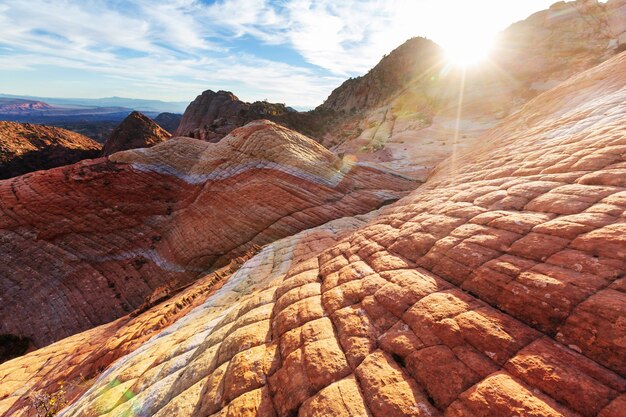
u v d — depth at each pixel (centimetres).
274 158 3141
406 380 389
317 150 3444
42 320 2259
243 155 3322
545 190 661
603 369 304
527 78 8394
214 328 800
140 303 2375
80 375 1016
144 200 3209
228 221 2712
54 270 2555
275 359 528
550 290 405
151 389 629
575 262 425
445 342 416
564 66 8081
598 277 388
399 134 7081
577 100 1523
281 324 618
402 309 519
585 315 354
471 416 316
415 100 10519
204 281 1697
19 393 1112
